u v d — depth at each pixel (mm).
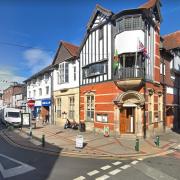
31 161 11375
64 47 27562
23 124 25156
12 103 58062
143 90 19625
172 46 27312
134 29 19266
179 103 27797
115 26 20516
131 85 19203
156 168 10594
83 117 23766
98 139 18422
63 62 27656
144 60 19891
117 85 19938
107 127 19812
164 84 23953
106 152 13828
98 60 21875
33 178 8789
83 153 13414
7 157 12078
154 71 21672
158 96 23078
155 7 21844
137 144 14438
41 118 34750
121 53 19531
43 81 34469
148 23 20562
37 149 14578
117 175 9422
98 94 21812
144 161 11961
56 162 11312
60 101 28688
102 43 21562
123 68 19453
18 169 9945
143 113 19609
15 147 15203
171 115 25766
